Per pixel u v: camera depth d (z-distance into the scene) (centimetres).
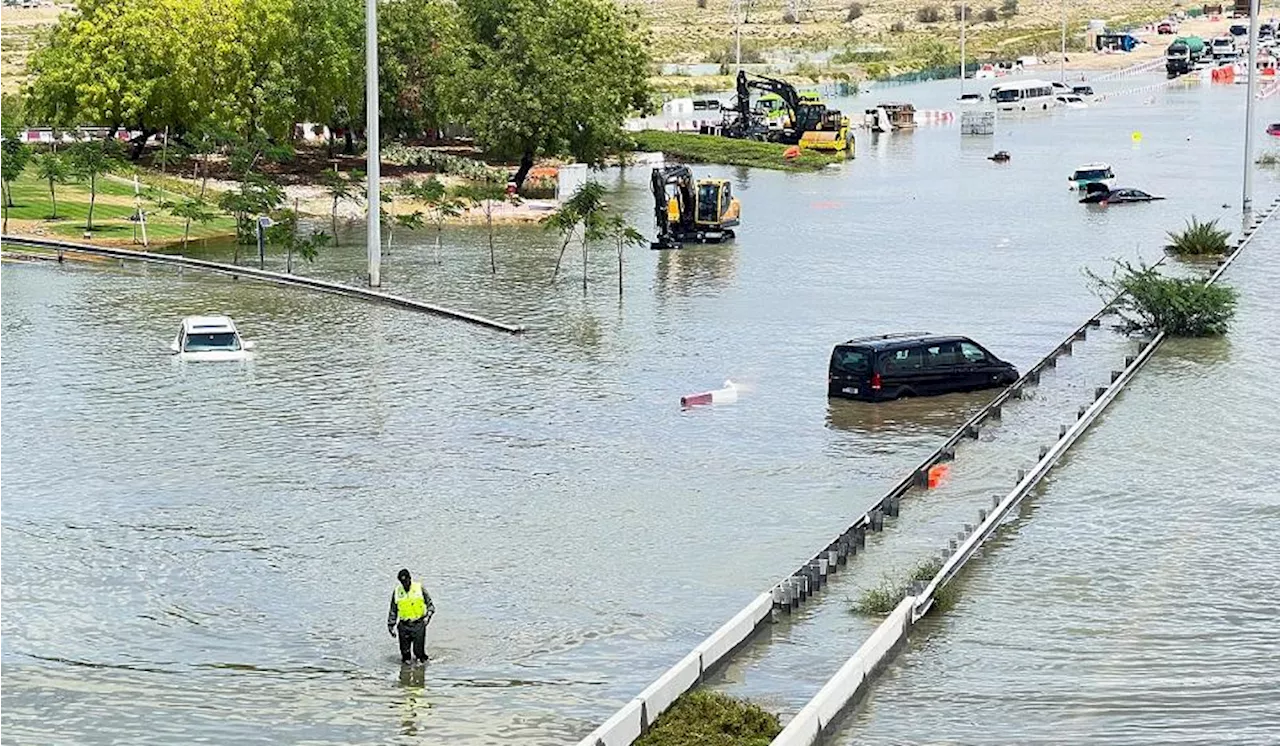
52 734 7181
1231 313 15788
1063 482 11000
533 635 8412
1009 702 7475
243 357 14925
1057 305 17600
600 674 7900
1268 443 11906
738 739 6856
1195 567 9325
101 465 11462
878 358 13275
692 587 9106
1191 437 12088
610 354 15138
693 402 13212
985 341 15712
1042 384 13900
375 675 7900
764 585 9131
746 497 10738
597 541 9869
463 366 14638
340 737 7156
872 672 7775
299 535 9988
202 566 9456
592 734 6706
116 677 7862
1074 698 7506
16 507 10531
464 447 11925
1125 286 16088
